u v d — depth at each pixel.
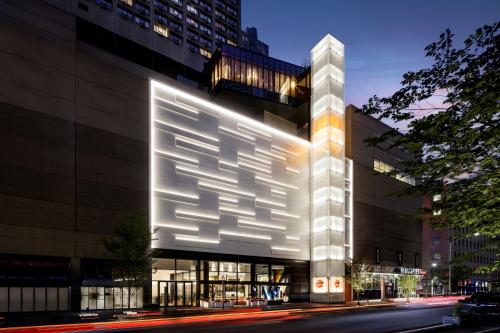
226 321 32.59
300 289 62.81
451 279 97.38
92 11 59.44
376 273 72.88
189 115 50.88
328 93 64.94
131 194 43.91
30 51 38.38
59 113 39.62
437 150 9.53
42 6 45.47
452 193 10.52
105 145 42.56
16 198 35.97
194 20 118.75
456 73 8.80
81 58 41.94
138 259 35.66
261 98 67.12
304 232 64.06
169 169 47.78
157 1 109.50
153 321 31.67
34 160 37.44
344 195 65.81
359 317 36.34
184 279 48.66
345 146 71.12
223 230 52.56
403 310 45.97
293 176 63.53
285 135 63.22
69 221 39.09
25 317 33.16
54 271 37.84
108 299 41.00
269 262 58.44
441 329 24.64
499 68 8.37
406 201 84.19
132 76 45.88
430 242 115.06
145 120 46.34
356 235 69.12
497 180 8.95
